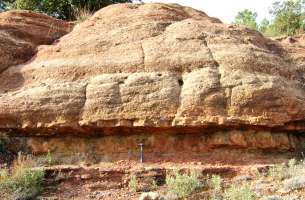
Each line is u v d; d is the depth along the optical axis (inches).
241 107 385.7
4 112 406.9
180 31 433.4
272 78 400.5
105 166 384.8
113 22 454.6
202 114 384.8
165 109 389.1
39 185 361.4
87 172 368.8
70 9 663.1
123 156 393.1
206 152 391.9
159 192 353.1
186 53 415.2
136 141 396.8
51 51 447.8
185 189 348.8
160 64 411.2
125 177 366.3
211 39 427.5
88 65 421.7
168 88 394.6
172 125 385.4
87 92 403.9
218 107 385.7
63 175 367.9
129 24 449.1
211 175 367.2
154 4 470.3
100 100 396.8
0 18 481.1
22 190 352.8
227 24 463.5
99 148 400.5
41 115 402.0
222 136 390.0
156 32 437.1
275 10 708.0
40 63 439.2
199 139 394.3
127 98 394.9
